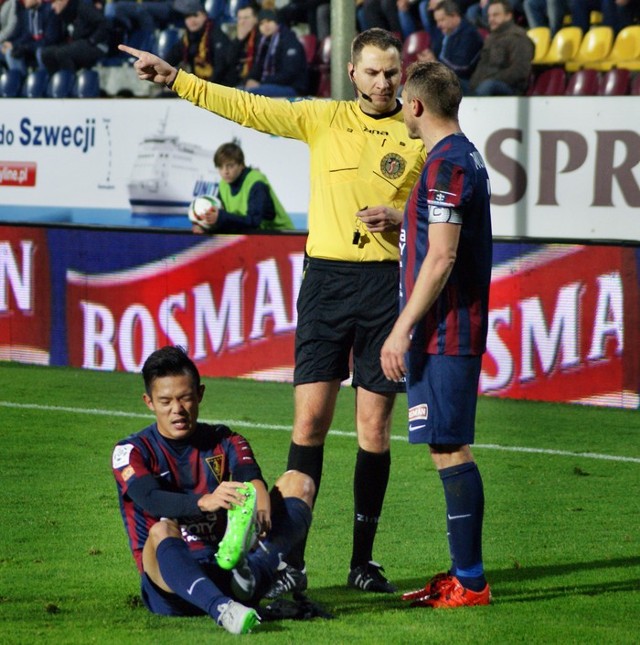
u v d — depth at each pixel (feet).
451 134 51.29
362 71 57.47
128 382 121.08
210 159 133.80
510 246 110.83
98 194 141.49
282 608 50.55
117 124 139.33
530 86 140.56
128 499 50.03
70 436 96.94
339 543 67.10
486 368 113.80
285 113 59.06
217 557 45.83
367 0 149.07
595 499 78.23
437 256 49.14
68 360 129.39
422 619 50.90
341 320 58.13
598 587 57.47
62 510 73.67
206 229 121.19
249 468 50.11
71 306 128.36
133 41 164.86
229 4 161.58
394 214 56.85
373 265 57.77
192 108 134.41
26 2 166.09
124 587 56.85
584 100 119.85
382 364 49.85
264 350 120.47
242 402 110.63
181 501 47.21
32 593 55.62
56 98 142.61
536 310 110.63
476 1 146.20
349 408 110.83
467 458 52.19
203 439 51.08
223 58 148.25
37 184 144.87
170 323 124.16
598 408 108.47
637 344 106.52
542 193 122.72
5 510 73.56
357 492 58.03
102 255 126.00
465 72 138.51
